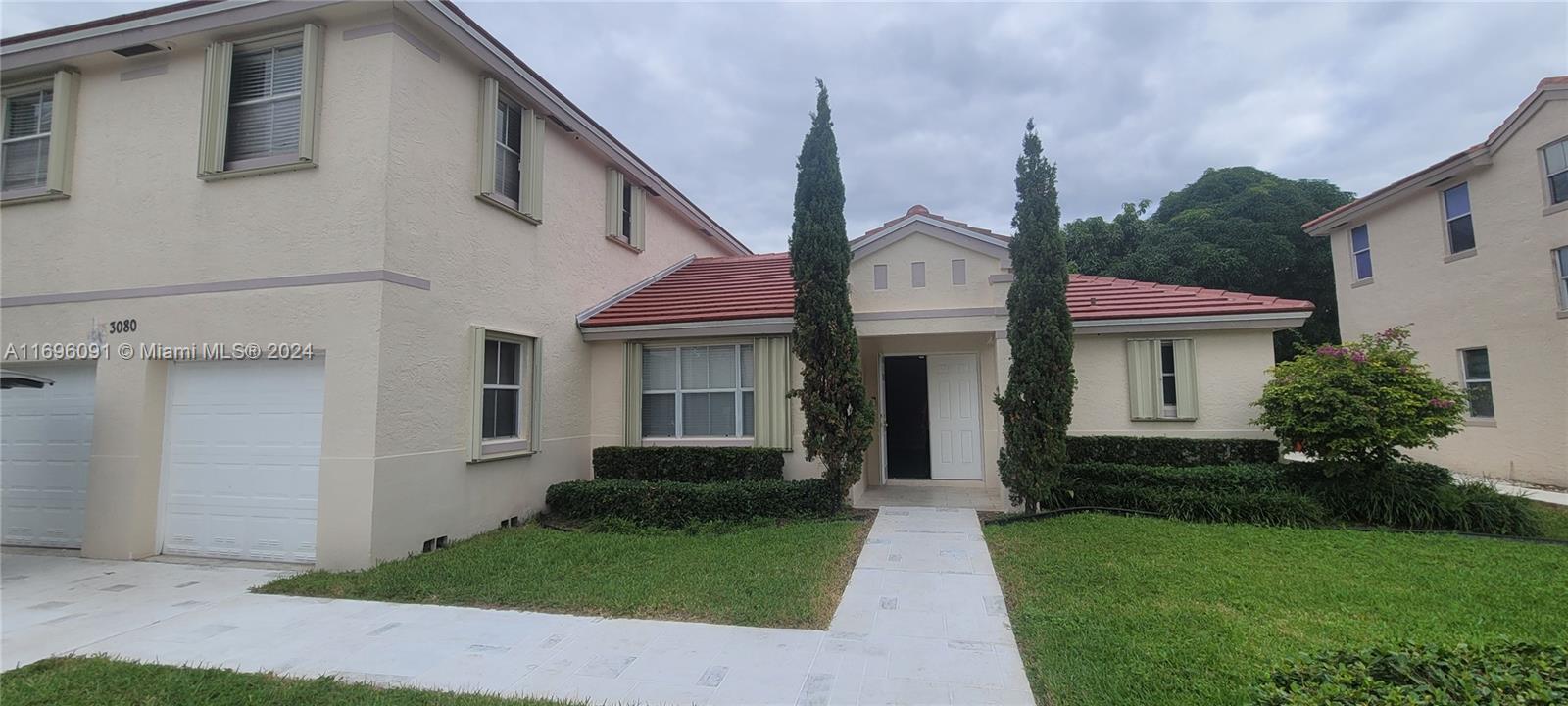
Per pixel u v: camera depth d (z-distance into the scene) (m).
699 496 8.49
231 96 7.50
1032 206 8.80
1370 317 14.88
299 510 7.09
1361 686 2.71
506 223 8.92
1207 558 6.34
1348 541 6.95
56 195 7.91
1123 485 8.81
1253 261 21.28
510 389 9.10
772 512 8.57
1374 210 14.64
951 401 11.73
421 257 7.38
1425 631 4.42
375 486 6.65
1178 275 21.34
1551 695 2.47
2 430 8.17
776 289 11.49
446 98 7.88
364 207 6.92
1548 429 11.02
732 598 5.47
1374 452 8.38
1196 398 9.96
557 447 9.82
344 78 7.14
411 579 6.12
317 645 4.64
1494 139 11.80
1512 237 11.59
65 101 7.93
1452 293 12.77
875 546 7.32
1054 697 3.63
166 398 7.63
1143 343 10.17
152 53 7.75
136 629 5.04
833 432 8.92
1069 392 8.62
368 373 6.75
